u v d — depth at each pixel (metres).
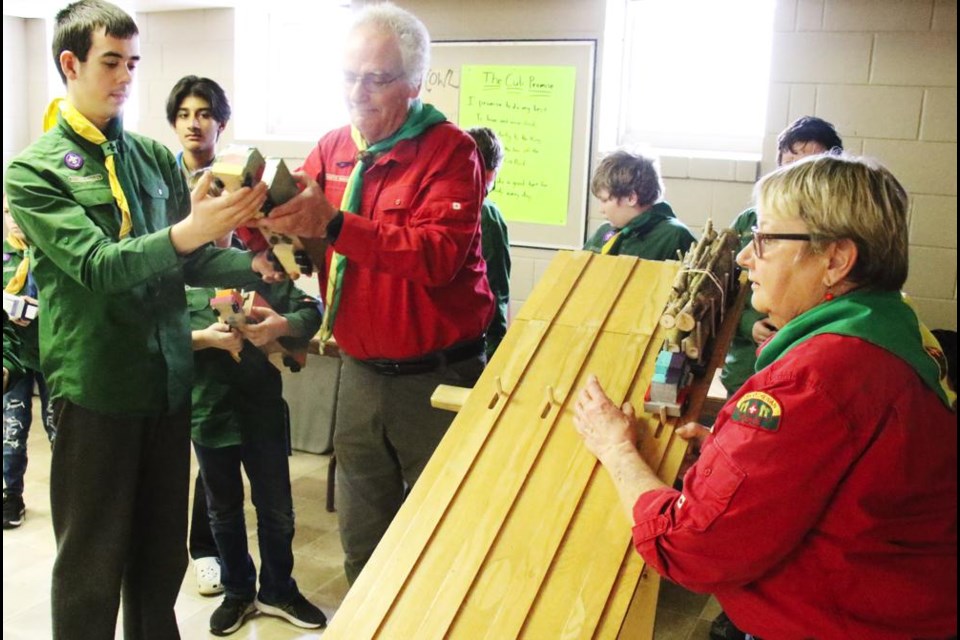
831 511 1.20
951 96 3.30
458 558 1.44
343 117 4.59
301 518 3.56
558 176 3.99
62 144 1.95
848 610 1.22
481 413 1.64
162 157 2.18
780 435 1.18
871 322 1.22
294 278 1.92
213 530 2.73
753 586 1.27
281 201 1.62
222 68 4.62
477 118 4.06
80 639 2.07
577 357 1.70
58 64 1.94
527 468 1.53
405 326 1.96
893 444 1.17
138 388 2.03
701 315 1.56
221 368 2.60
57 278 1.97
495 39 3.97
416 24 1.89
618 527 1.42
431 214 1.84
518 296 4.14
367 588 1.43
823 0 3.40
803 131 2.68
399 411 2.03
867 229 1.22
